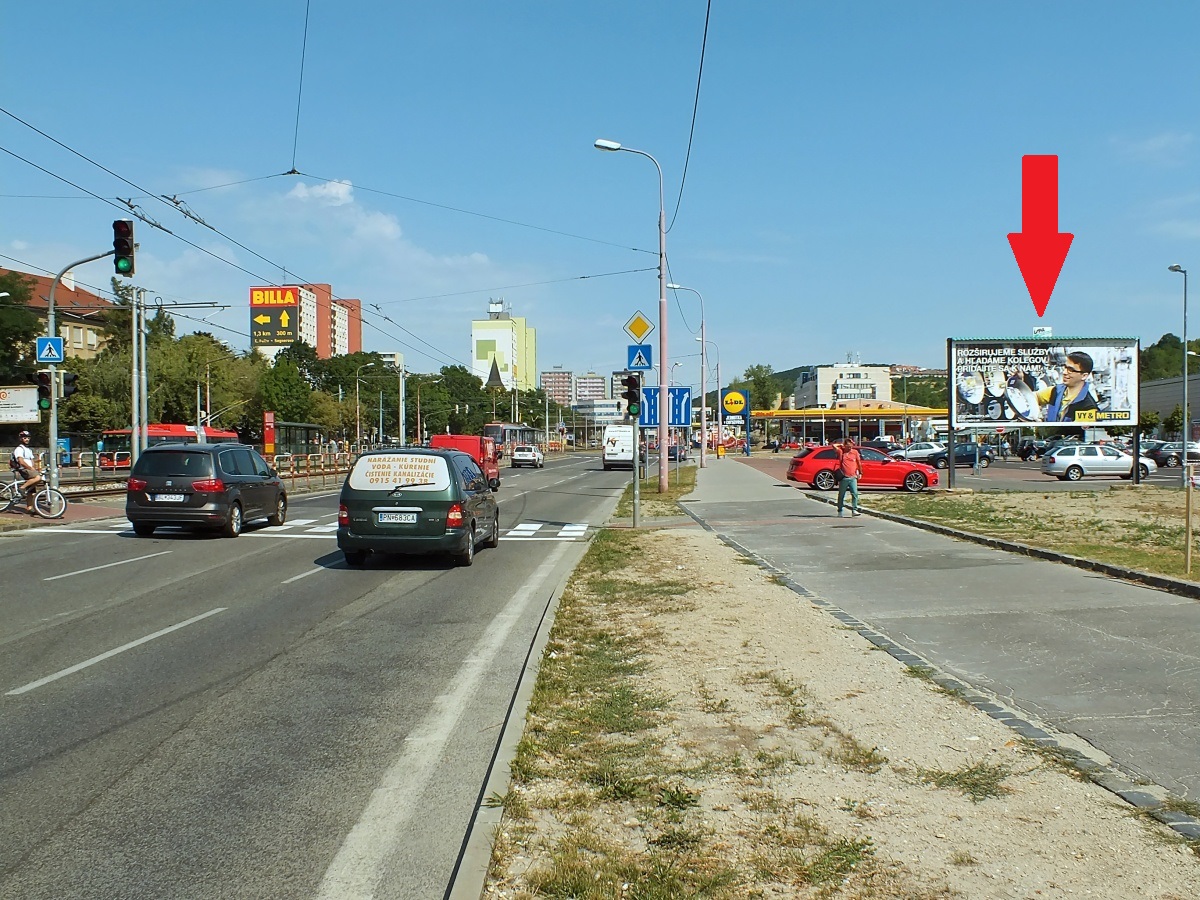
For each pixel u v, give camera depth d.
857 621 8.89
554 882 3.52
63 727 5.81
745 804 4.32
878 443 75.56
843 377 159.88
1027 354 33.19
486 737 5.67
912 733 5.39
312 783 4.87
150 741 5.55
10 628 8.98
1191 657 7.29
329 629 8.99
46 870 3.85
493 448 36.59
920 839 3.93
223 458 18.03
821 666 7.03
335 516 22.88
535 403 156.88
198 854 4.01
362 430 105.69
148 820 4.37
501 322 161.00
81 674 7.18
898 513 21.59
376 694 6.63
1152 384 85.50
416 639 8.54
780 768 4.81
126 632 8.80
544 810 4.27
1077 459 42.94
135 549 15.77
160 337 79.94
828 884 3.53
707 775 4.71
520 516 23.50
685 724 5.57
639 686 6.46
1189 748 5.12
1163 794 4.44
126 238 18.73
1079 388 33.19
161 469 17.38
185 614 9.76
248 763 5.17
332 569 13.36
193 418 72.31
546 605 10.28
